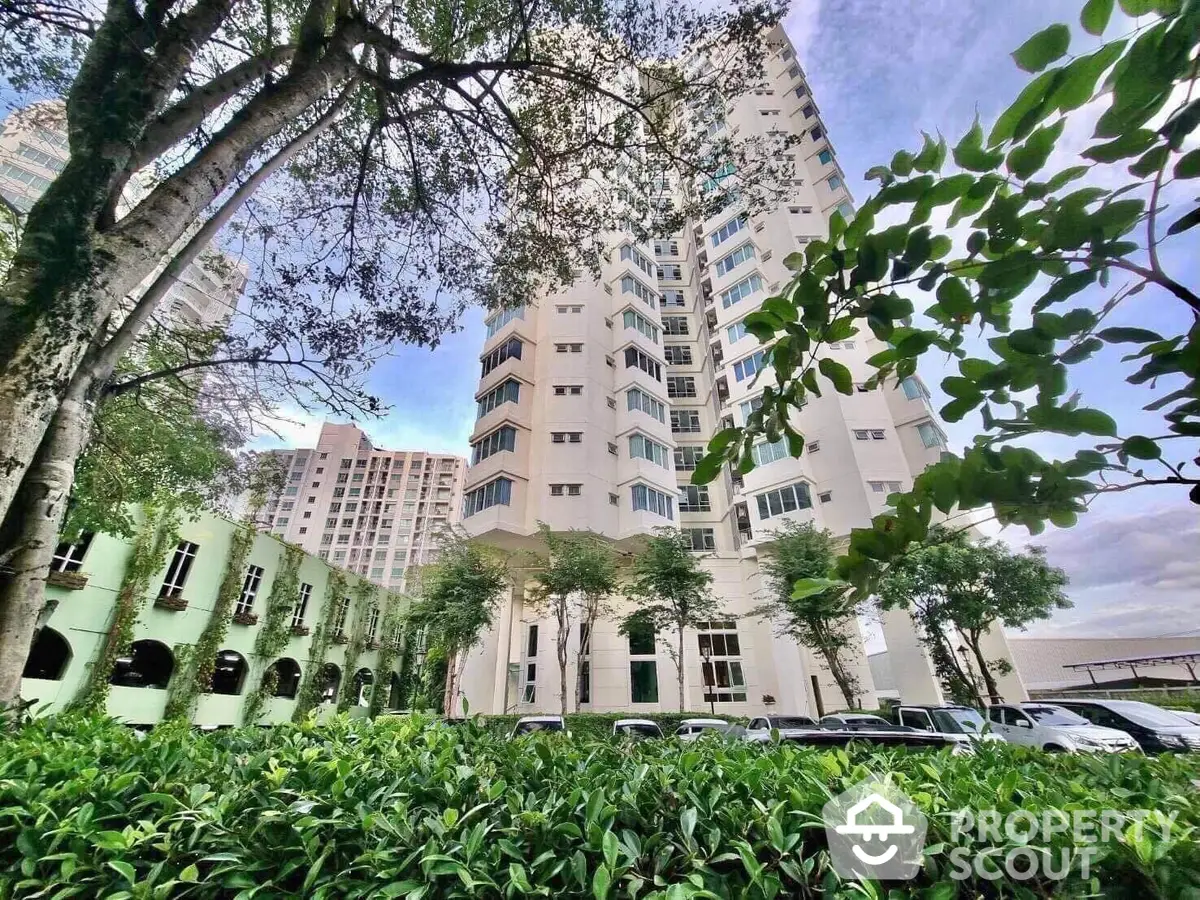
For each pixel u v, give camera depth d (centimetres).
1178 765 245
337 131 745
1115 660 2617
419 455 7981
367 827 170
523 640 2234
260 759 237
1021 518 115
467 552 1884
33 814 196
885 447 1942
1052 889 141
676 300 3103
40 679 1056
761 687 1988
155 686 1358
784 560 1644
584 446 2134
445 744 267
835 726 1083
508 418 2170
